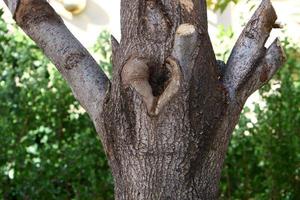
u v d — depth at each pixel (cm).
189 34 275
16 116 590
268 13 309
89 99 316
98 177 584
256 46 310
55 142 601
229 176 598
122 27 307
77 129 608
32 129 595
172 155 293
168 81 282
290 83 579
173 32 293
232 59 312
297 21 825
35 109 600
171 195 297
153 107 279
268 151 575
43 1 331
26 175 562
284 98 579
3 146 560
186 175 297
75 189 573
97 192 579
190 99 287
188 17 297
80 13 876
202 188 303
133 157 297
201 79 287
